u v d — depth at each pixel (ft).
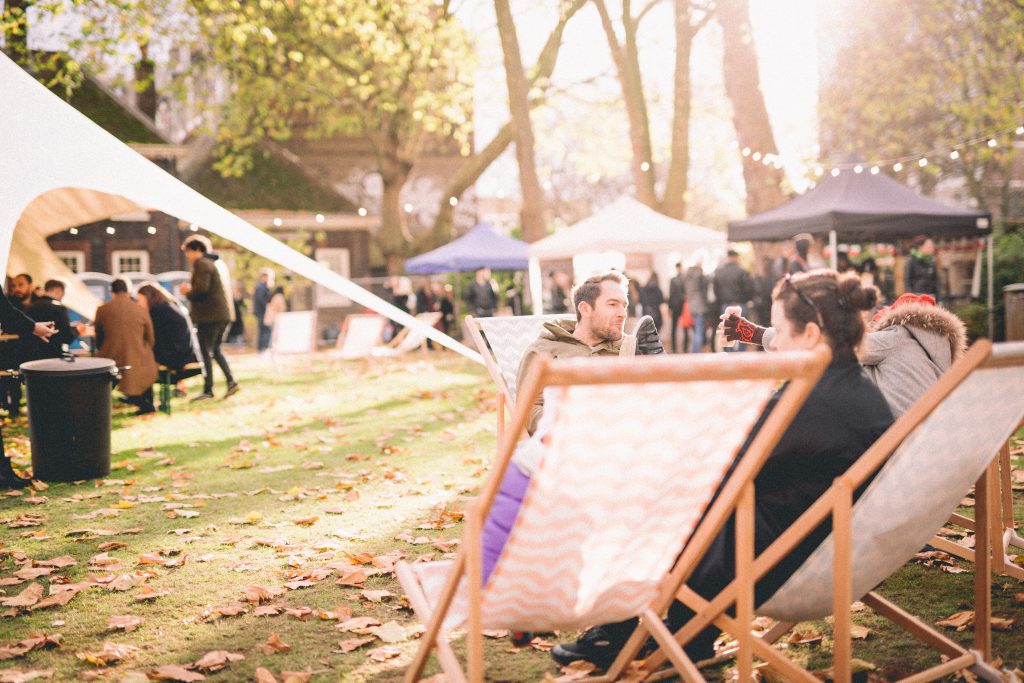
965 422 7.80
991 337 47.16
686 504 7.55
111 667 10.26
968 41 63.72
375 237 99.25
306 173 92.27
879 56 68.49
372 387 39.01
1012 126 59.72
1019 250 53.01
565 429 6.57
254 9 68.39
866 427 8.46
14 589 13.08
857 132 71.67
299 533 15.67
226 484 19.85
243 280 78.84
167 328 32.04
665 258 64.64
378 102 77.71
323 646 10.80
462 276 77.66
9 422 29.22
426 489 18.81
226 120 80.28
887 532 8.06
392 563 13.79
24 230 37.45
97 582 13.15
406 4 71.97
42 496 18.98
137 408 33.17
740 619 7.84
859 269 47.52
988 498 9.37
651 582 8.18
